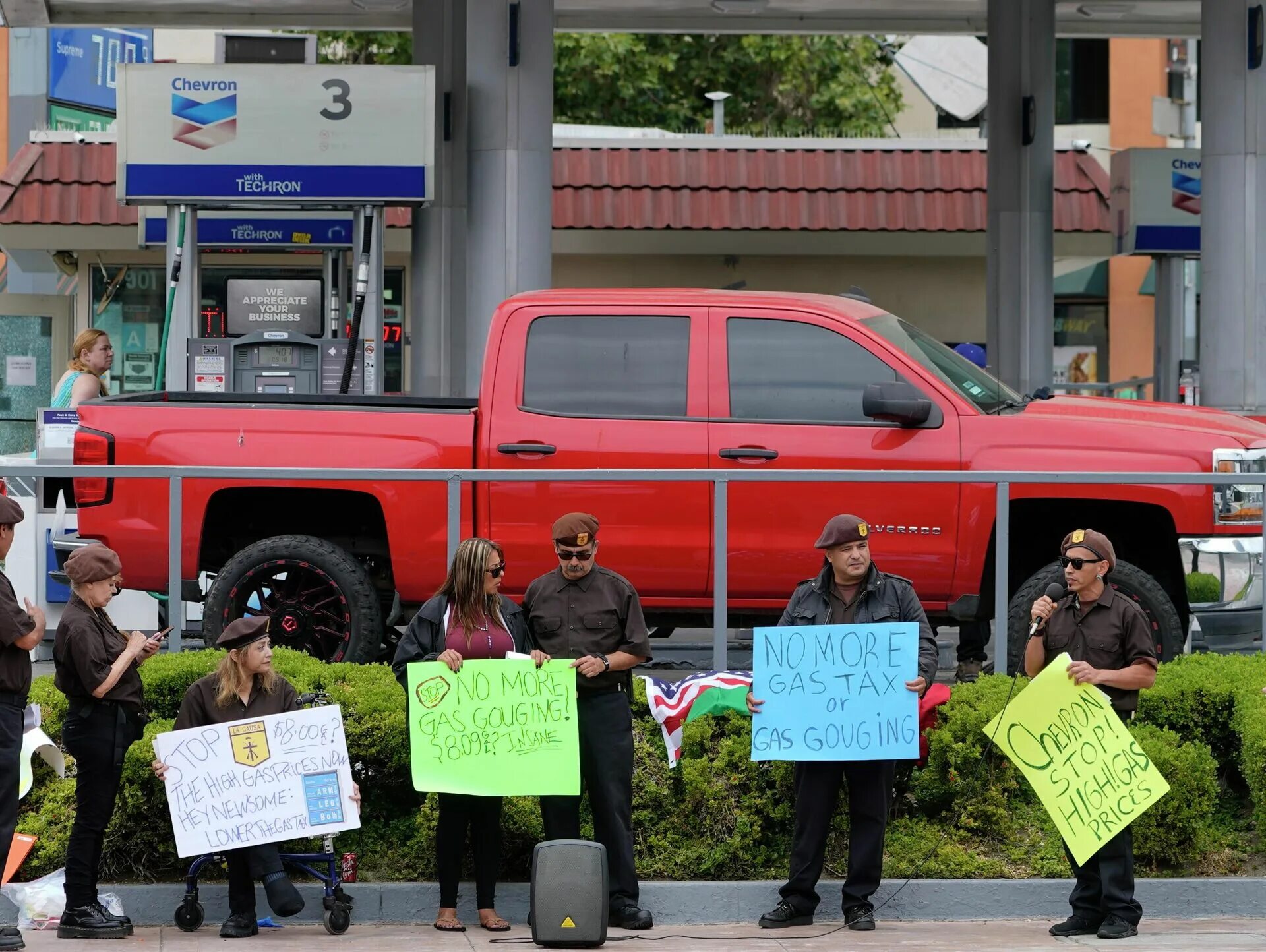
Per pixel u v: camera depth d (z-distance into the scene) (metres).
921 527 13.91
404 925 11.87
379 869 12.49
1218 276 22.53
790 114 51.94
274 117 21.84
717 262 37.19
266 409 14.35
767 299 14.52
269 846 11.20
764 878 12.49
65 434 18.84
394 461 14.25
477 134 21.45
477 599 11.52
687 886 12.08
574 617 11.56
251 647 11.26
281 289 25.27
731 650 15.91
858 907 11.56
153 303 35.62
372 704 12.52
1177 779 12.38
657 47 50.94
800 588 11.75
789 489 13.95
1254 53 22.25
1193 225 31.73
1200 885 12.09
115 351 35.62
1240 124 22.34
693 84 51.28
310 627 14.41
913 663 11.38
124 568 14.25
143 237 29.75
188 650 13.88
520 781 11.29
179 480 13.45
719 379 14.28
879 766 11.52
